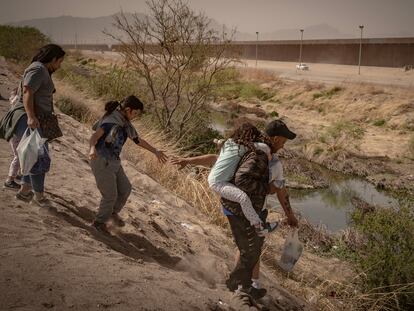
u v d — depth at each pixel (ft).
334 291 22.15
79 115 43.19
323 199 40.75
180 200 25.71
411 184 45.44
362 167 50.24
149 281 12.14
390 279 21.65
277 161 14.34
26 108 14.08
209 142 41.04
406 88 97.04
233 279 15.43
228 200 14.06
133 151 31.45
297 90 98.17
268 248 24.27
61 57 15.02
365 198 41.29
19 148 14.23
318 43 246.68
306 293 20.83
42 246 12.09
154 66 40.86
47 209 14.93
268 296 16.57
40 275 10.53
